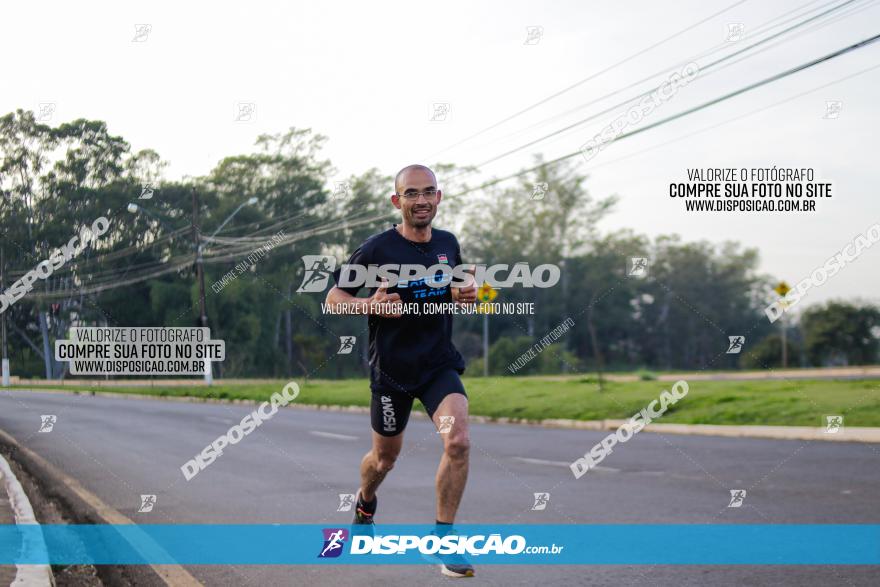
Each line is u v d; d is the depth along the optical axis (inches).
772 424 528.4
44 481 324.8
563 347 1397.6
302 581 178.4
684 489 295.9
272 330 1288.1
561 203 1393.9
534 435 531.8
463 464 158.9
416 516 250.4
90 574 187.3
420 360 165.3
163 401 956.0
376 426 173.2
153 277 781.3
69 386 767.7
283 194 1202.0
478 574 182.5
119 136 498.6
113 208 537.0
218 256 1031.6
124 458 401.1
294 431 573.3
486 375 1330.0
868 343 1161.4
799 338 1233.4
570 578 178.1
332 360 1430.9
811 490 285.4
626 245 1461.6
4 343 688.4
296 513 257.8
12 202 476.1
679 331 1471.5
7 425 561.3
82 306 647.8
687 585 169.8
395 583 176.2
